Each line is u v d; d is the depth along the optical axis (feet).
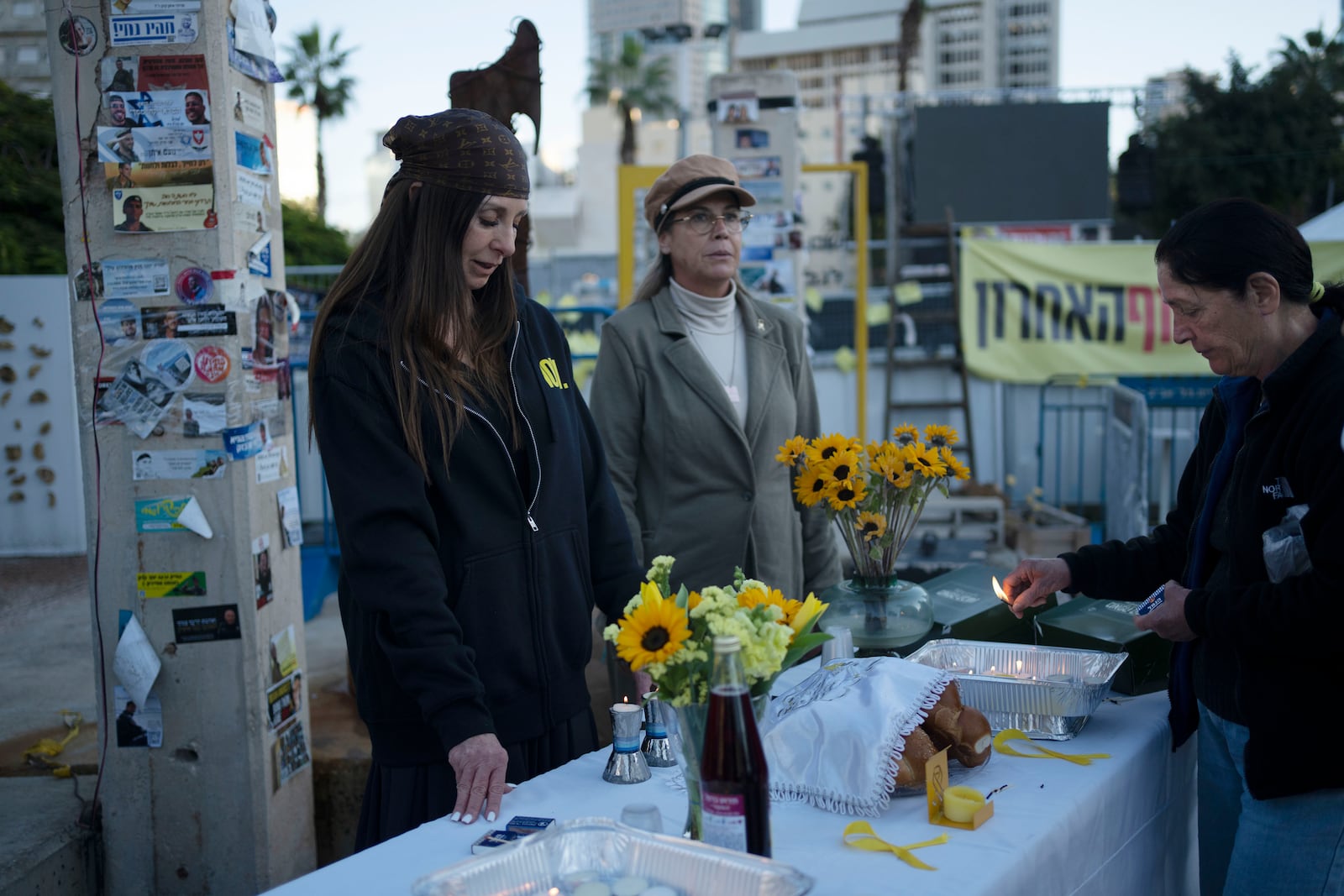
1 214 42.57
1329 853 5.16
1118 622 7.00
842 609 6.89
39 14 42.65
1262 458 5.36
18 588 18.72
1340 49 62.54
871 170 34.01
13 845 7.72
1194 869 7.00
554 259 41.68
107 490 7.65
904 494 6.76
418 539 5.40
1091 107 37.06
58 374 21.39
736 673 3.94
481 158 5.57
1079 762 5.57
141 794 7.88
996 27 422.00
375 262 5.76
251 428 7.73
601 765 5.60
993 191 37.40
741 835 3.95
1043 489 24.68
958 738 5.30
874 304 25.89
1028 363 24.77
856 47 389.39
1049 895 4.75
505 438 5.94
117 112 7.36
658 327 9.00
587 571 6.42
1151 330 24.43
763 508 8.95
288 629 8.32
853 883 4.21
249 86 7.80
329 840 9.40
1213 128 59.67
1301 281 5.30
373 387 5.53
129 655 7.66
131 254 7.48
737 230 8.95
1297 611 4.91
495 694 5.77
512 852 3.97
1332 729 5.11
